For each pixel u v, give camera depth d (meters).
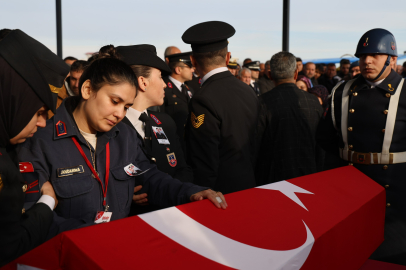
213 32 2.11
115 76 1.15
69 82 2.94
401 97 1.94
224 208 1.04
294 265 0.84
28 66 0.92
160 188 1.48
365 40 1.97
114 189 1.36
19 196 0.88
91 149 1.31
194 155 2.02
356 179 1.57
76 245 0.68
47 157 1.20
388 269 1.35
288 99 2.65
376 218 1.47
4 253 0.82
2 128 0.90
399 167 1.96
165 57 4.66
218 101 1.99
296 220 1.04
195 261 0.73
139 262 0.69
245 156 2.08
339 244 1.11
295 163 2.62
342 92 2.15
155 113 2.01
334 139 2.28
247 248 0.83
